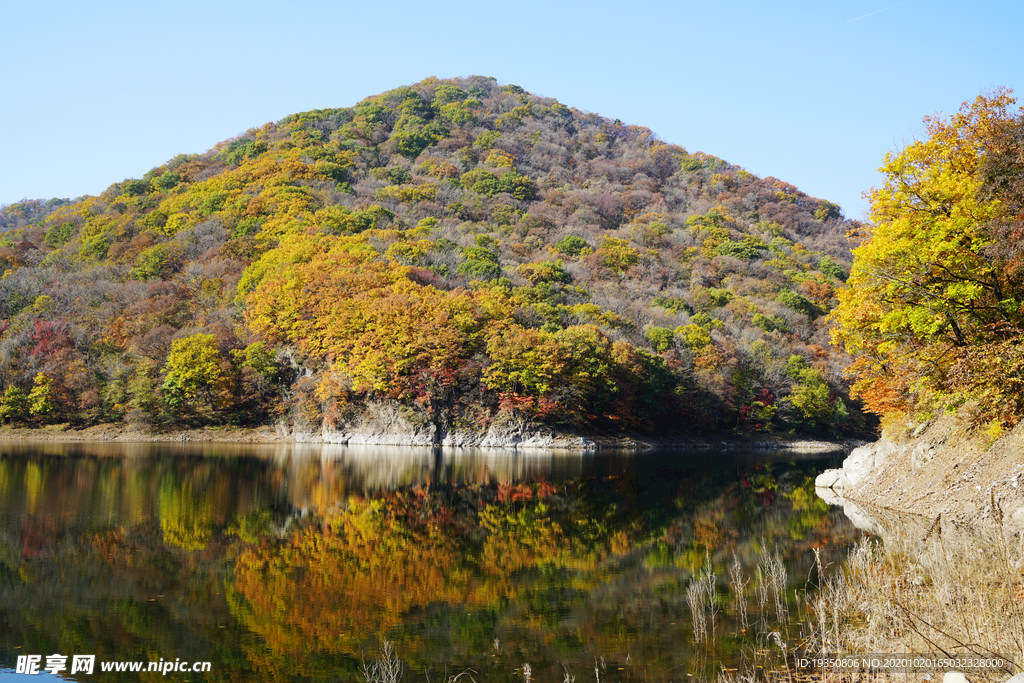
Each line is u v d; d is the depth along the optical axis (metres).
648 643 13.73
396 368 77.06
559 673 12.48
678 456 71.38
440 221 132.88
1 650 13.92
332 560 21.00
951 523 21.56
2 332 82.81
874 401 35.53
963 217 23.56
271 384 83.81
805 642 13.09
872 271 26.16
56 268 102.81
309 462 53.75
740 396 94.81
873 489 31.98
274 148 158.75
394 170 156.62
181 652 13.84
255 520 27.34
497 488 39.94
